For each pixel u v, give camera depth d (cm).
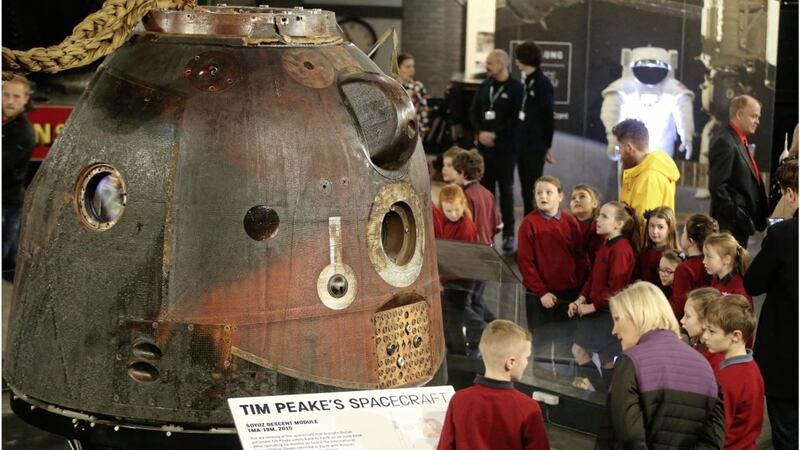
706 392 413
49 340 422
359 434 395
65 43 418
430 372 452
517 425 410
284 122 411
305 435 386
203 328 404
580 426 627
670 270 630
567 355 651
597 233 684
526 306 669
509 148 1036
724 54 998
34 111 954
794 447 552
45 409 428
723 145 831
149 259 405
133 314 407
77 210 418
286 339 409
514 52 1032
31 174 962
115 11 424
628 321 421
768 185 1005
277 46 425
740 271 582
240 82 414
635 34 1007
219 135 406
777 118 1132
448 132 1527
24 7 922
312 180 410
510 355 412
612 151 1025
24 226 444
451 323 676
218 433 409
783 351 549
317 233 411
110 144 414
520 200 1090
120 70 428
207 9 443
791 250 539
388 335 431
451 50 1655
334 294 414
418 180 446
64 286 417
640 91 1010
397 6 1744
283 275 407
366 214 421
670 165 752
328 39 444
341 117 421
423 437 404
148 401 410
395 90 423
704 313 489
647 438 411
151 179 406
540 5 1017
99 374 413
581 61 1023
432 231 461
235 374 407
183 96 412
